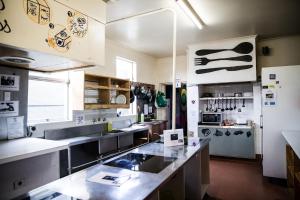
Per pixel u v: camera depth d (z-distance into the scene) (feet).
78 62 6.86
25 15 5.05
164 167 5.73
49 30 5.57
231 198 10.19
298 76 11.85
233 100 18.49
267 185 11.69
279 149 12.11
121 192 4.10
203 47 16.89
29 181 7.31
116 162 6.22
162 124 19.52
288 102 11.97
